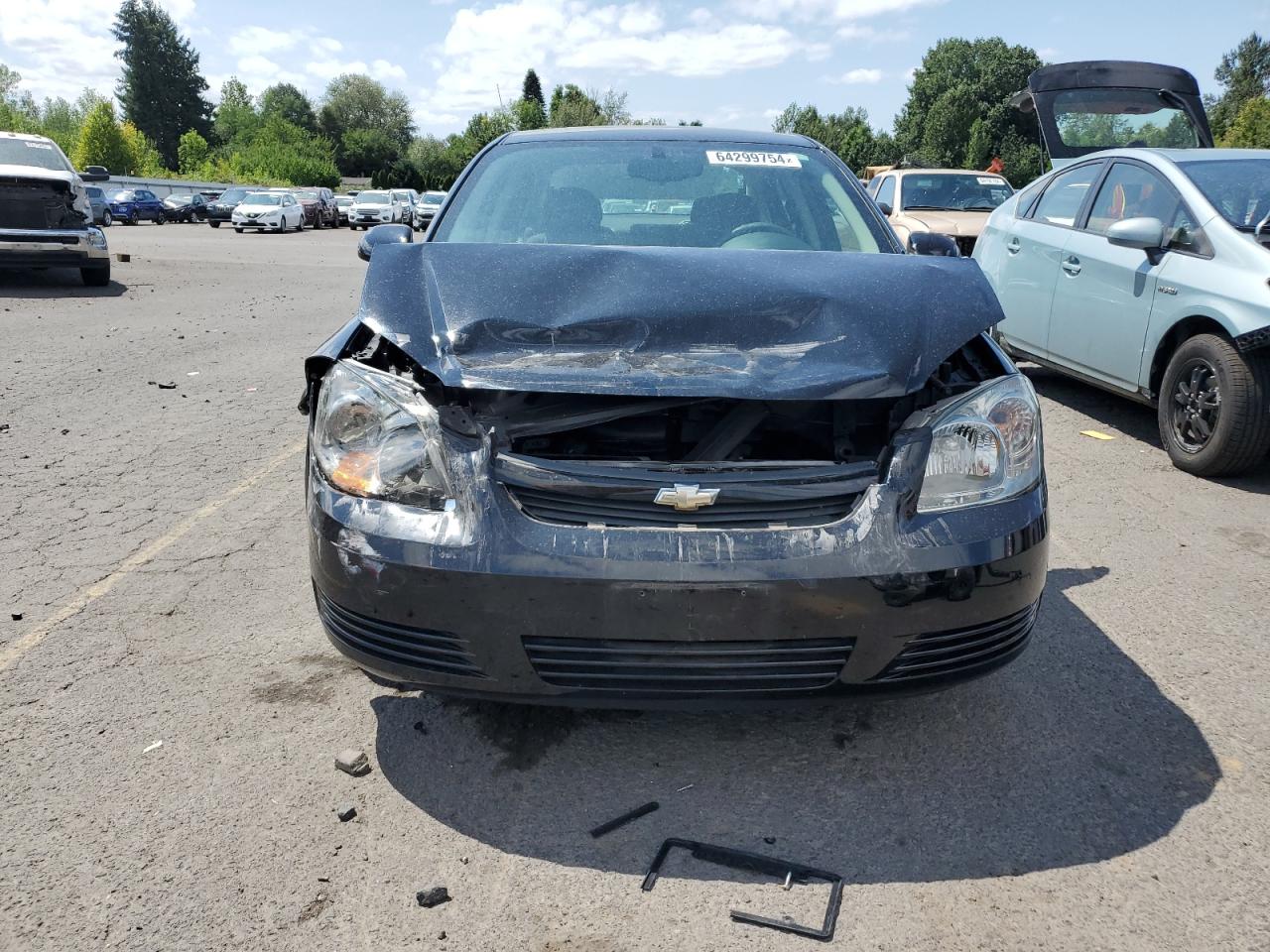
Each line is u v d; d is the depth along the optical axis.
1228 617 3.61
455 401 2.50
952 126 82.31
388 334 2.57
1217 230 5.36
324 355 2.73
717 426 2.58
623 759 2.70
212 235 33.38
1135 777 2.62
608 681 2.29
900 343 2.52
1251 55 101.94
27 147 13.98
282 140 92.69
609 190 3.69
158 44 113.81
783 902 2.16
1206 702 3.00
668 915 2.12
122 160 71.38
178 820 2.43
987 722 2.88
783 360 2.46
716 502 2.28
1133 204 6.10
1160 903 2.16
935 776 2.62
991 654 2.45
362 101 124.31
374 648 2.42
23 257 13.36
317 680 3.12
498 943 2.05
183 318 11.38
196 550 4.18
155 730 2.83
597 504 2.29
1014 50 82.50
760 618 2.23
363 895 2.18
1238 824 2.42
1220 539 4.39
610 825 2.41
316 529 2.44
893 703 2.98
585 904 2.16
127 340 9.68
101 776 2.60
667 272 2.84
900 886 2.21
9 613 3.57
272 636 3.41
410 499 2.36
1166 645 3.38
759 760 2.69
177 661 3.23
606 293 2.74
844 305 2.65
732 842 2.36
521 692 2.33
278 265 19.80
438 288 2.75
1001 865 2.28
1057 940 2.05
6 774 2.60
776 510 2.30
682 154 3.87
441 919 2.11
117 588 3.79
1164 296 5.54
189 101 115.69
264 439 5.95
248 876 2.24
